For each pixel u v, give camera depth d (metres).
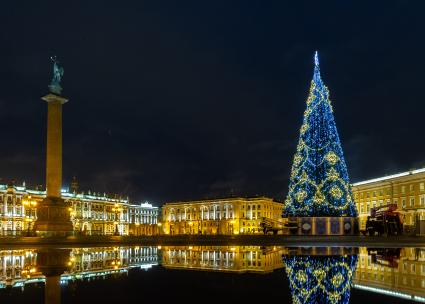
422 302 10.99
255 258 24.33
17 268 19.41
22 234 63.66
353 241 43.41
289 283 14.20
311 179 55.97
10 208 122.50
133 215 180.75
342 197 55.78
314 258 23.36
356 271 17.28
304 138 57.12
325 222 56.00
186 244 43.19
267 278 15.45
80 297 11.55
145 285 13.76
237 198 152.00
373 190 102.31
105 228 160.25
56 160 63.78
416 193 86.94
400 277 15.47
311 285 13.73
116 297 11.55
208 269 18.67
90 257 26.03
